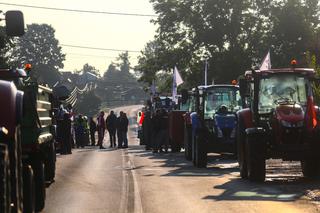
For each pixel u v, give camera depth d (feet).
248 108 91.35
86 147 198.29
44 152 71.26
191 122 114.73
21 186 49.60
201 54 379.76
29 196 55.31
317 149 83.51
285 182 82.64
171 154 150.51
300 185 78.64
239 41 374.22
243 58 364.58
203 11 372.79
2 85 48.14
